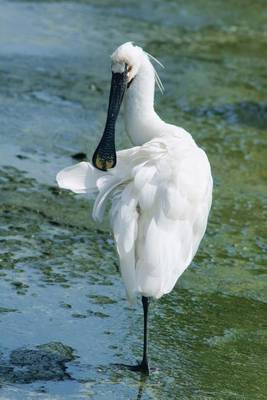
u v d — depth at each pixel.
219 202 14.42
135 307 11.04
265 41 24.97
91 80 19.70
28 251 12.00
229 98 19.84
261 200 14.71
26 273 11.44
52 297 10.97
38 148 15.56
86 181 9.67
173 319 10.91
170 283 9.01
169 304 11.25
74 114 17.53
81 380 9.41
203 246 12.91
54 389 9.18
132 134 10.73
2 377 9.27
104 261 12.07
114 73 10.56
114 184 9.42
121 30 23.98
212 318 11.05
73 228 12.88
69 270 11.68
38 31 22.69
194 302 11.38
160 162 9.37
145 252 8.91
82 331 10.35
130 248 8.93
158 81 10.77
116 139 16.41
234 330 10.82
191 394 9.42
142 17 25.66
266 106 19.61
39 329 10.27
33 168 14.67
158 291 8.88
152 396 9.29
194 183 9.48
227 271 12.30
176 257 9.09
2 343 9.90
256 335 10.78
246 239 13.32
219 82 20.94
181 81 20.59
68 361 9.73
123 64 10.50
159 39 23.75
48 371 9.49
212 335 10.66
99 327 10.49
